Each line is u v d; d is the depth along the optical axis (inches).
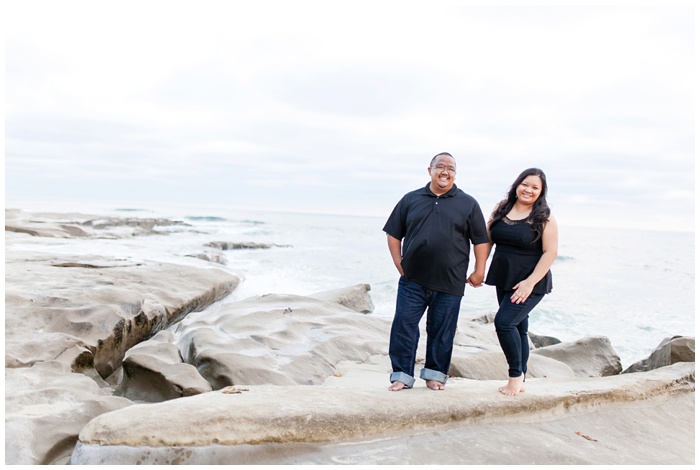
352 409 135.6
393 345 169.5
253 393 144.4
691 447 156.4
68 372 177.6
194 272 402.6
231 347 210.8
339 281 593.3
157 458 115.2
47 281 297.0
